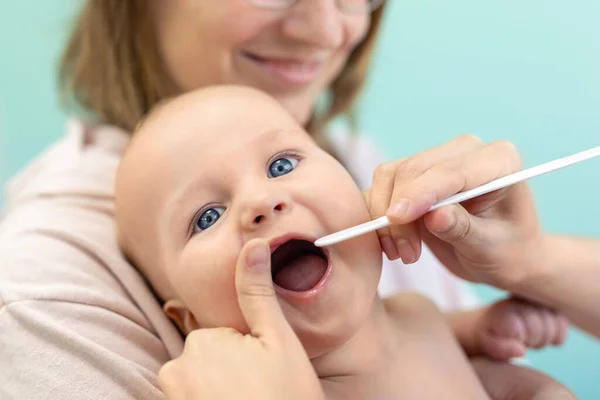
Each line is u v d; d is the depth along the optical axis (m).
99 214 0.93
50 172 1.01
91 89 1.24
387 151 2.15
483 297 1.96
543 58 2.08
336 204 0.71
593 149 0.62
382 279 1.32
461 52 2.12
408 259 0.71
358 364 0.78
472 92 2.12
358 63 1.41
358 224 0.72
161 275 0.80
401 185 0.70
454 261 0.84
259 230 0.68
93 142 1.14
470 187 0.66
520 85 2.10
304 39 1.05
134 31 1.17
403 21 2.10
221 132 0.76
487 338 0.94
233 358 0.61
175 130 0.78
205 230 0.72
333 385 0.77
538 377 0.90
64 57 1.33
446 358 0.84
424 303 0.91
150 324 0.80
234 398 0.58
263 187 0.71
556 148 2.03
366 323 0.78
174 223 0.75
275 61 1.09
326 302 0.68
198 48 1.07
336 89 1.44
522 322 0.92
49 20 1.99
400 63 2.12
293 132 0.79
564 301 0.88
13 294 0.73
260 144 0.76
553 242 0.85
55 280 0.76
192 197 0.74
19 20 2.01
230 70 1.08
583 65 2.06
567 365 1.91
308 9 1.04
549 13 2.06
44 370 0.67
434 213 0.64
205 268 0.70
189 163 0.75
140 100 1.20
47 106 2.06
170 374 0.62
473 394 0.82
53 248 0.81
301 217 0.69
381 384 0.78
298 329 0.68
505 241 0.78
